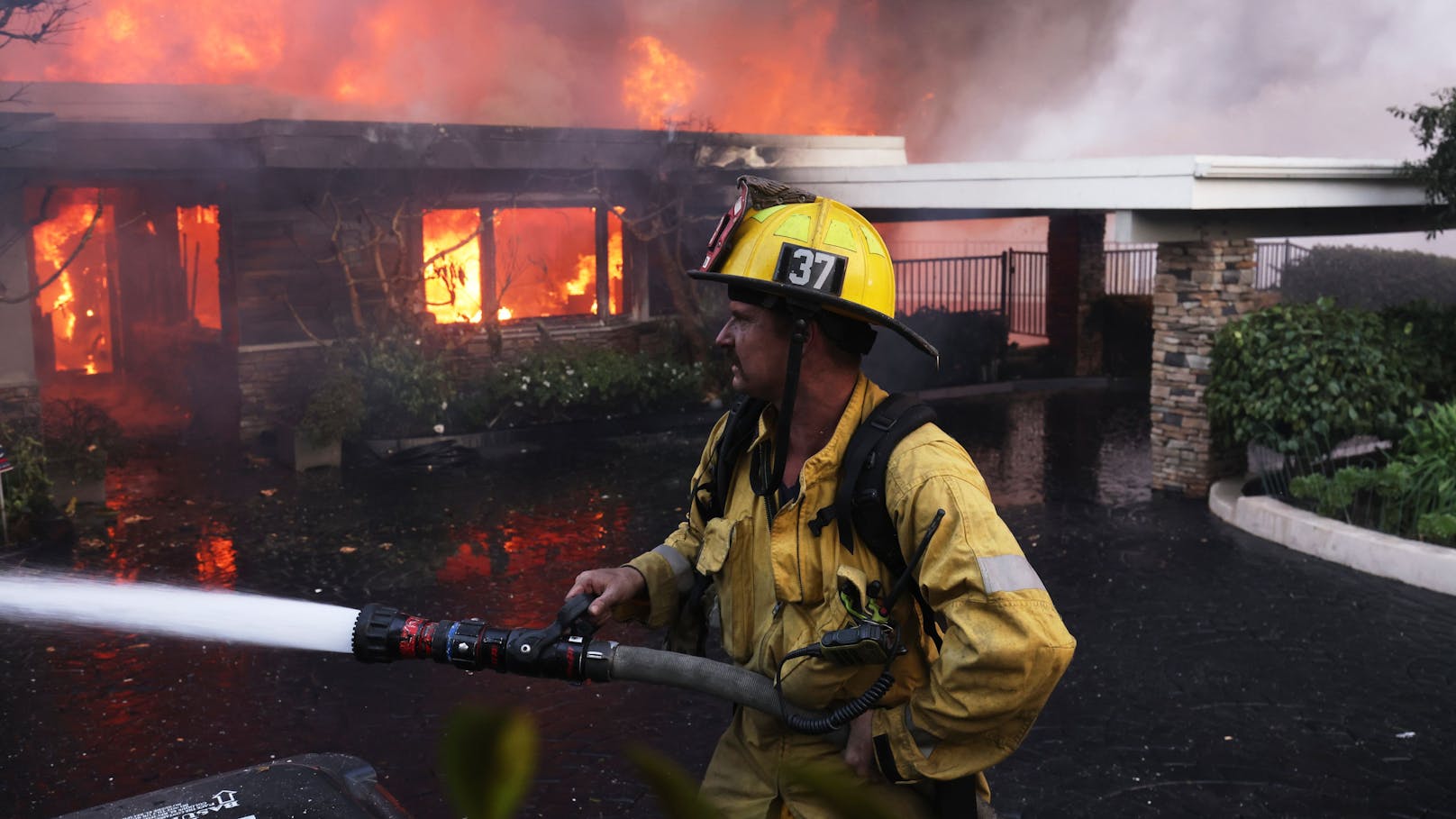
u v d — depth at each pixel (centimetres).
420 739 575
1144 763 555
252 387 1357
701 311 1661
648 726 587
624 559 928
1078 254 1900
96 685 647
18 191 1048
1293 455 1061
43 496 984
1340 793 525
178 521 1041
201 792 170
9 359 1052
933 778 178
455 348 1484
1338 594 833
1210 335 1120
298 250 1379
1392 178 1155
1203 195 1009
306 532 1007
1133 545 970
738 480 216
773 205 201
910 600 195
